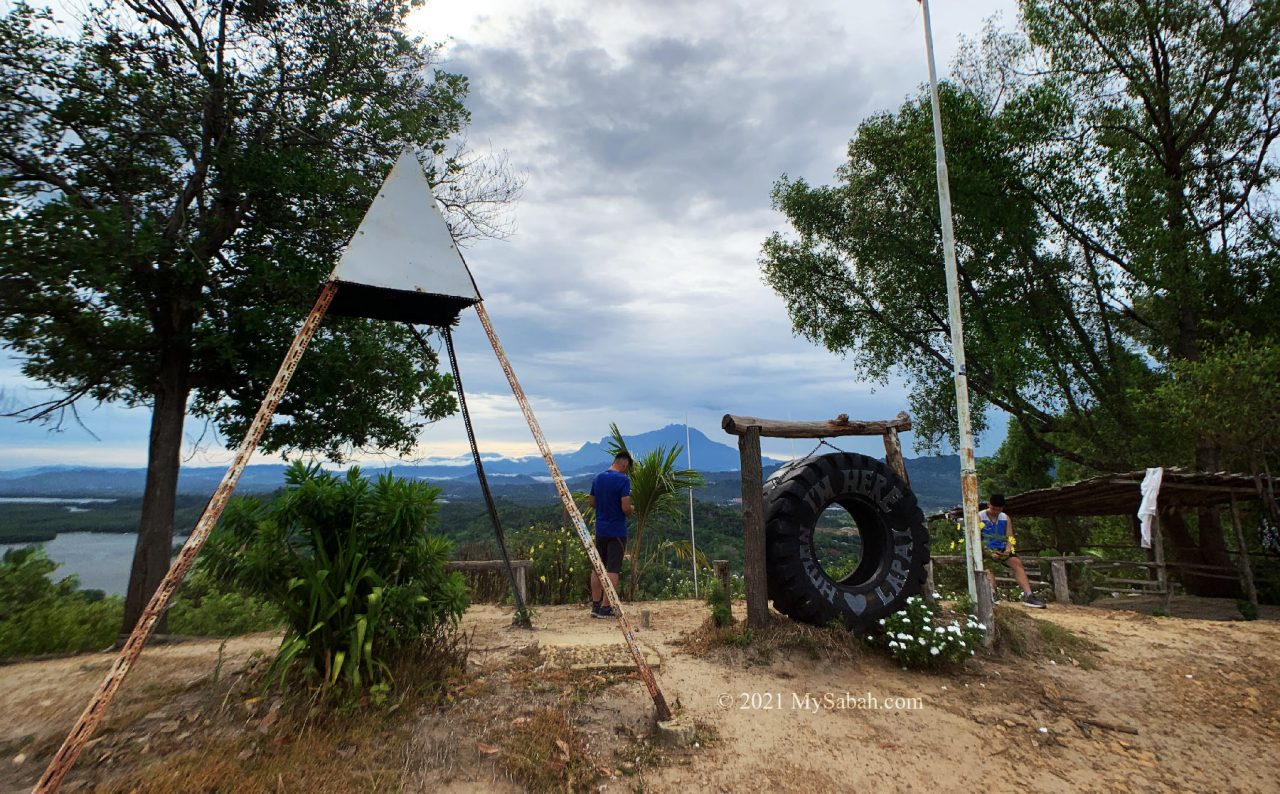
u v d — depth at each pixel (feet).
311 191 28.17
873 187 67.41
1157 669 22.35
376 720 13.33
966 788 14.35
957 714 17.80
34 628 23.38
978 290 64.49
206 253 27.99
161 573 26.43
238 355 26.43
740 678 18.62
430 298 18.88
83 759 11.90
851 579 24.48
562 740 13.82
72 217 22.21
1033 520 74.38
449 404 34.42
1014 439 80.94
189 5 28.78
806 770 14.25
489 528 44.42
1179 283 52.70
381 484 16.06
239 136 29.19
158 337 27.73
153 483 26.94
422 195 16.49
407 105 33.88
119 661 11.02
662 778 13.37
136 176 27.68
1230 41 53.16
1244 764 16.60
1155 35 55.01
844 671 19.81
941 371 69.82
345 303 19.45
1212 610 41.29
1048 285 62.23
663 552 37.04
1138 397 54.03
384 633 14.83
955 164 56.03
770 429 23.02
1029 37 61.16
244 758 11.91
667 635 23.08
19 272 22.27
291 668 14.48
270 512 14.62
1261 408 40.22
